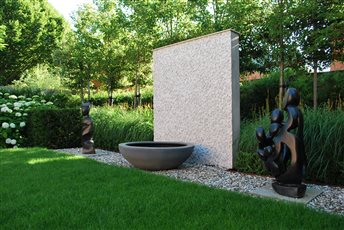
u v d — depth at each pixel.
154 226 2.74
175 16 10.79
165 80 6.89
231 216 2.95
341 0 6.41
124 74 13.86
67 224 2.82
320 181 4.62
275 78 9.64
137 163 5.55
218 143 5.84
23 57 23.78
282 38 7.25
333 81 8.74
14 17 22.31
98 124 9.14
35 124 8.93
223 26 8.82
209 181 4.69
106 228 2.71
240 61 8.74
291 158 3.69
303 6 6.69
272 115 3.95
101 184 4.17
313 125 4.70
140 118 8.54
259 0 8.08
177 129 6.62
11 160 6.00
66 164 5.58
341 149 4.44
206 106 6.05
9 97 10.06
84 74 15.45
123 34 12.70
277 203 3.31
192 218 2.91
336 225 2.71
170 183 4.20
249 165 5.25
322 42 6.59
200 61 6.17
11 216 3.03
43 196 3.64
